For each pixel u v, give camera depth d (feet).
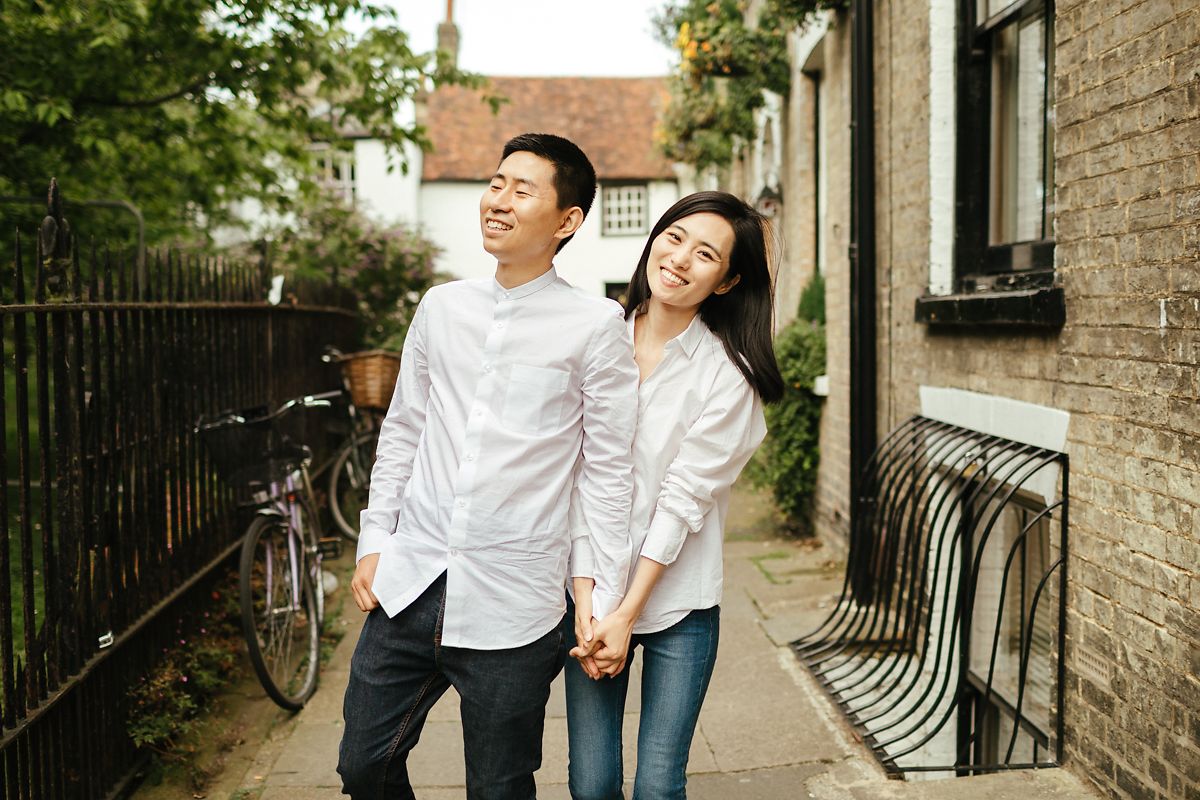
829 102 20.04
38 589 11.84
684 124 32.04
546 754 11.14
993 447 11.43
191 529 12.59
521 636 6.50
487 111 68.28
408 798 7.02
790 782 10.39
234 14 20.39
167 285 11.94
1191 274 7.86
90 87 19.85
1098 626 9.47
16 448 16.97
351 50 22.27
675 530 6.72
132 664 10.51
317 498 21.16
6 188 19.66
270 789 10.19
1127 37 8.70
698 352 7.09
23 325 8.06
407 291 44.96
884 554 13.58
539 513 6.52
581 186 6.60
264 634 12.40
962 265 13.74
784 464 21.15
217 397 13.80
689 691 6.98
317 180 45.16
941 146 13.92
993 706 13.71
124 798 10.01
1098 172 9.27
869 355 16.37
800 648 14.17
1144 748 8.69
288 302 17.85
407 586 6.55
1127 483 8.90
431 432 6.77
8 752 7.84
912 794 9.66
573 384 6.61
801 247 25.81
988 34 13.37
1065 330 10.01
